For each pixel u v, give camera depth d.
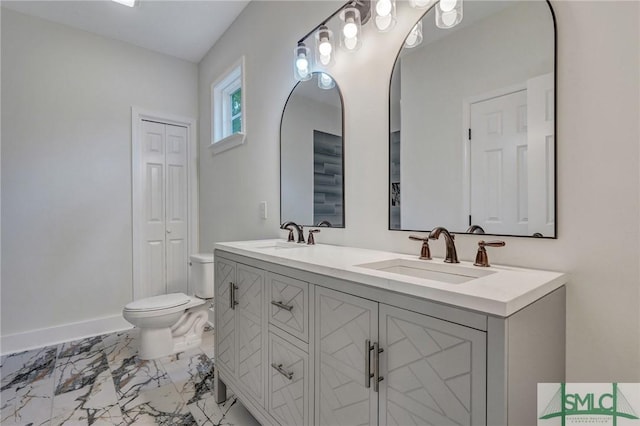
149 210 3.13
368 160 1.54
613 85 0.86
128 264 2.96
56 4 2.39
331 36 1.63
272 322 1.28
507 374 0.63
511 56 1.06
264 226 2.32
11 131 2.43
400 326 0.80
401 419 0.80
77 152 2.71
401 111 1.39
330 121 1.75
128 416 1.56
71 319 2.67
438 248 1.26
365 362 0.89
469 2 1.17
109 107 2.88
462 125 1.19
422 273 1.16
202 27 2.75
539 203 0.99
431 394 0.74
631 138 0.83
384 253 1.37
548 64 0.97
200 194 3.37
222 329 1.67
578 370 0.91
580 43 0.91
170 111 3.23
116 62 2.91
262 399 1.34
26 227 2.49
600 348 0.88
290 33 2.04
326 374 1.02
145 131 3.11
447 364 0.71
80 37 2.73
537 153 1.00
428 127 1.29
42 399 1.71
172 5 2.44
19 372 2.02
